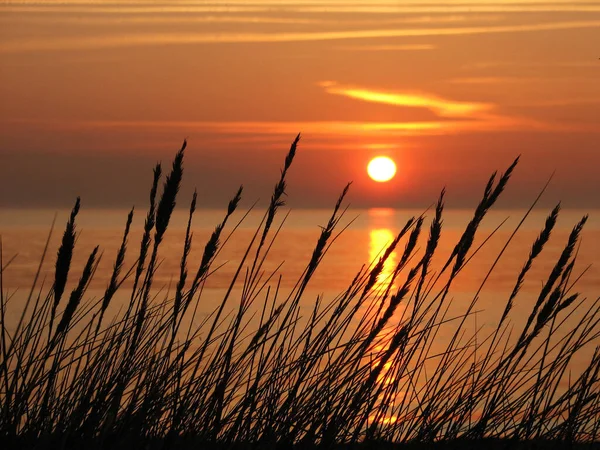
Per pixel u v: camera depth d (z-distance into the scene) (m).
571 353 6.36
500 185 5.98
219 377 5.85
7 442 4.95
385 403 6.00
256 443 5.51
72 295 4.93
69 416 5.23
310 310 47.38
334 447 5.64
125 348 5.75
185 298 5.78
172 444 5.23
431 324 6.47
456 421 6.16
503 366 6.42
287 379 6.02
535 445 6.22
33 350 5.33
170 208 5.68
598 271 149.12
